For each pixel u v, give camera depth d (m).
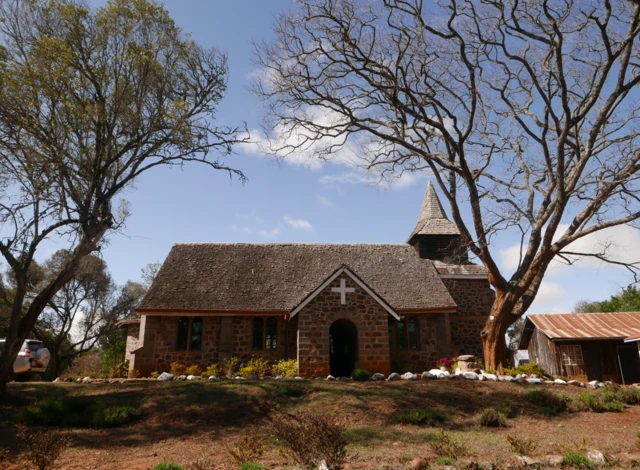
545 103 19.30
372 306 21.05
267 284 25.36
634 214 18.55
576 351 26.66
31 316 15.48
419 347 24.50
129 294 47.50
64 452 10.77
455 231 31.92
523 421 13.76
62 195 16.25
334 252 28.38
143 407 14.48
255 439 10.70
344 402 14.92
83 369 41.38
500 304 20.17
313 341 20.36
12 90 15.16
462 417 14.05
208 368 21.91
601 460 9.41
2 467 9.51
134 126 17.80
